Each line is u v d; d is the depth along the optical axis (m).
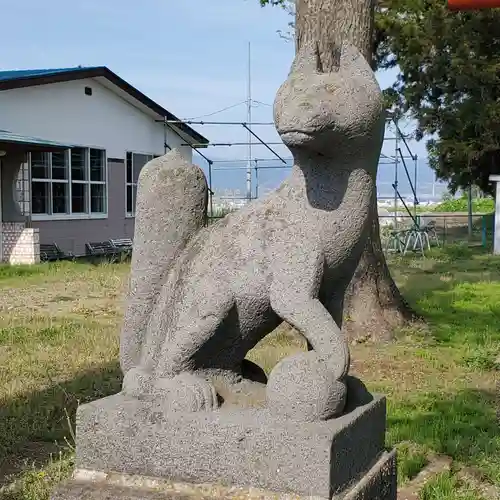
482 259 15.68
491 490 3.72
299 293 2.21
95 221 16.55
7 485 3.56
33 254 13.51
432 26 16.64
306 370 2.17
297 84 2.19
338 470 2.15
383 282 7.66
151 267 2.52
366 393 2.50
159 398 2.35
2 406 4.82
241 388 2.52
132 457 2.33
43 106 14.76
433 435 4.40
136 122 18.00
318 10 6.56
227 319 2.35
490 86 17.39
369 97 2.17
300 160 2.29
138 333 2.56
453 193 20.58
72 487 2.34
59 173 15.52
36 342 6.77
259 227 2.32
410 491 3.70
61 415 4.66
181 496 2.21
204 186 2.54
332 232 2.25
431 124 18.80
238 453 2.19
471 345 7.01
